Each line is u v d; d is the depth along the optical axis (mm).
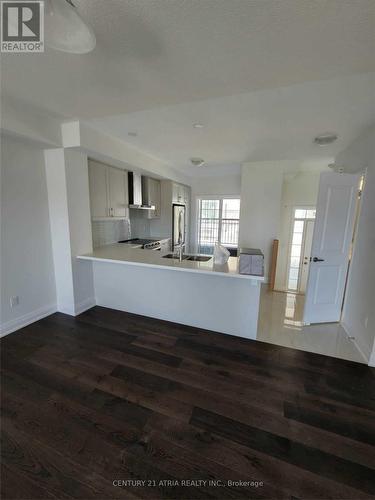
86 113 2436
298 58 1540
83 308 3305
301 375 2139
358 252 2855
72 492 1229
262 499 1208
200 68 1663
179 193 5664
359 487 1264
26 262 2818
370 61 1556
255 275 2299
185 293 2963
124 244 4176
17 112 2246
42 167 2877
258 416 1691
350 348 2594
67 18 956
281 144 3408
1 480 1280
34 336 2684
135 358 2332
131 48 1461
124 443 1480
